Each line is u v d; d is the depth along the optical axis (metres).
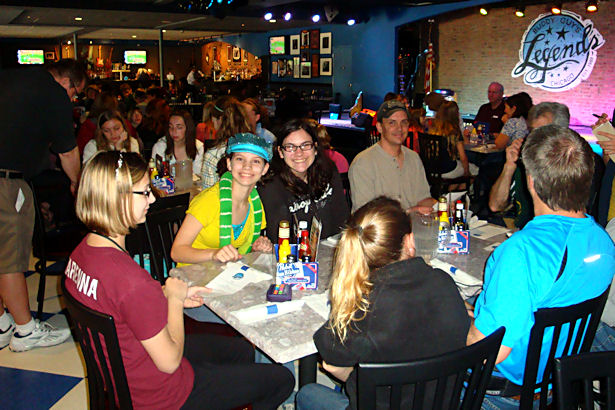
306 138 2.41
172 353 1.42
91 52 19.19
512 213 3.77
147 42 18.84
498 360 1.46
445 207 2.30
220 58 18.44
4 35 16.38
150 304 1.37
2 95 2.70
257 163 2.16
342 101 12.34
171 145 4.11
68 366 2.78
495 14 10.51
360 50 11.65
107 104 5.36
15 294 2.85
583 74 9.33
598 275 1.54
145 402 1.49
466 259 2.19
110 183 1.40
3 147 2.71
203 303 1.81
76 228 3.68
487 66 10.85
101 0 9.26
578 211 1.53
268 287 1.90
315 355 2.00
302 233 1.95
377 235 1.33
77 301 1.41
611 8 8.77
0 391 2.54
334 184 2.62
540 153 1.52
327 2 10.36
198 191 3.59
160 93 9.90
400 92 11.45
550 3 9.50
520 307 1.44
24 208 2.79
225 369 1.69
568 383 1.20
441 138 5.17
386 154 2.97
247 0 9.05
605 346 1.83
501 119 6.92
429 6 9.97
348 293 1.30
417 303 1.31
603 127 2.65
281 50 14.17
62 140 2.95
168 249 2.58
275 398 1.79
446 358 1.22
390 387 1.33
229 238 2.23
